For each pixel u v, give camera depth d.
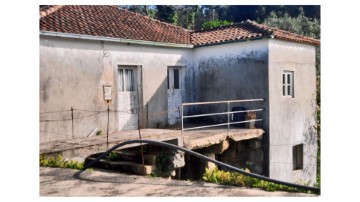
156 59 13.38
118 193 6.59
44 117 10.17
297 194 6.76
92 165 9.13
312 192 7.07
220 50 14.08
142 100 12.88
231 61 13.80
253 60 13.22
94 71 11.45
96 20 12.69
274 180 7.01
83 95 11.16
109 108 11.87
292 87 14.20
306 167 14.78
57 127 10.49
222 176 7.72
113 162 8.96
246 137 12.20
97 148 8.69
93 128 11.41
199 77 14.72
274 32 12.83
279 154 13.34
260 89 13.05
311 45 15.16
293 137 14.06
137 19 14.72
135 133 10.84
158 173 8.99
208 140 10.86
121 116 12.39
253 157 13.00
